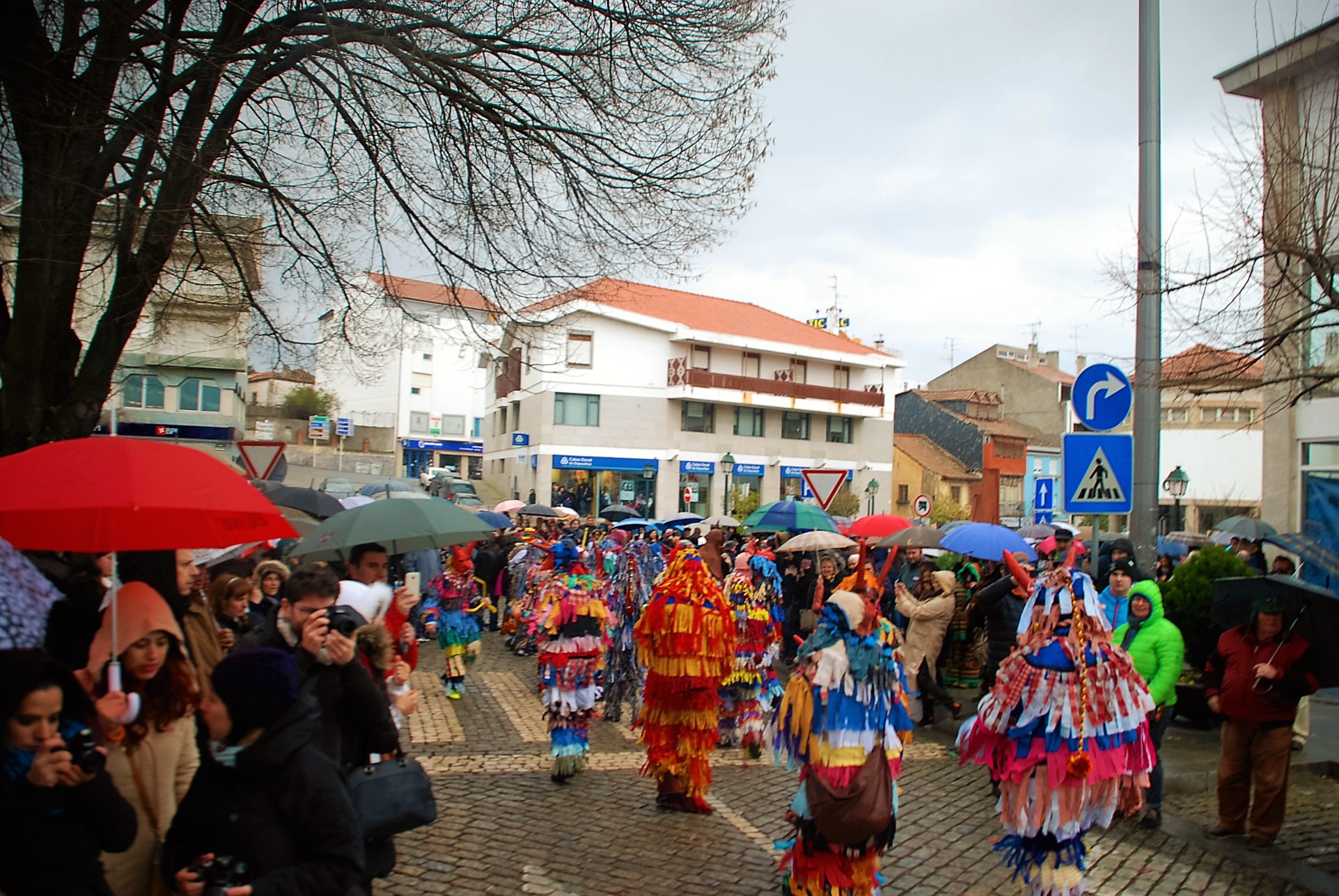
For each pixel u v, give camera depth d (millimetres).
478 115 8828
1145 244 8367
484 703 9906
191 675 3502
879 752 4715
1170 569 13070
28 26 6418
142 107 7336
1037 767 4785
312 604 3658
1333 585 14594
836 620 4797
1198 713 9078
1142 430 8547
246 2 7801
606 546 10234
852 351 45812
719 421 41219
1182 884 5582
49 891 2553
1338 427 14867
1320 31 7871
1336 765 8188
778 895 5141
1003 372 59344
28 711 2520
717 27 8883
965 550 8852
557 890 5078
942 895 5285
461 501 33344
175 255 9109
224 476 3615
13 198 7324
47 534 3422
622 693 9516
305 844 2715
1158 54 8641
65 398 7445
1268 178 7711
